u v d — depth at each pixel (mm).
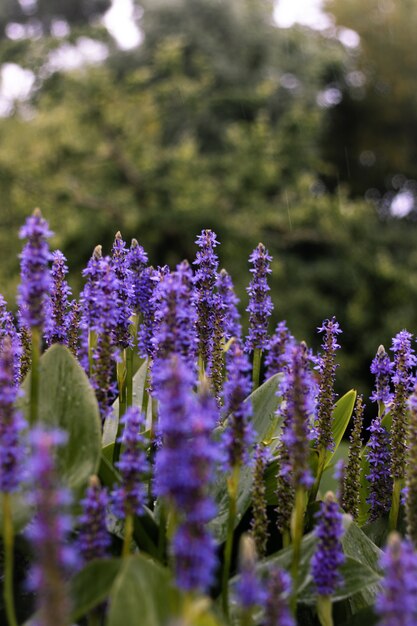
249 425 984
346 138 9875
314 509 1169
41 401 1062
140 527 1072
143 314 1185
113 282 1088
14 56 7762
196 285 1230
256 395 1245
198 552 828
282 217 6844
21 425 919
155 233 6711
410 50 9484
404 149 9781
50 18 10750
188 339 1047
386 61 9523
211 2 8188
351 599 1110
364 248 7062
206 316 1222
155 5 8242
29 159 6582
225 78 8008
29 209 6371
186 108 7691
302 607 1110
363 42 9562
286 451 1096
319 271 6844
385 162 9977
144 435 1171
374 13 9547
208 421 868
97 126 7098
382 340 6621
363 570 1028
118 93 7195
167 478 835
